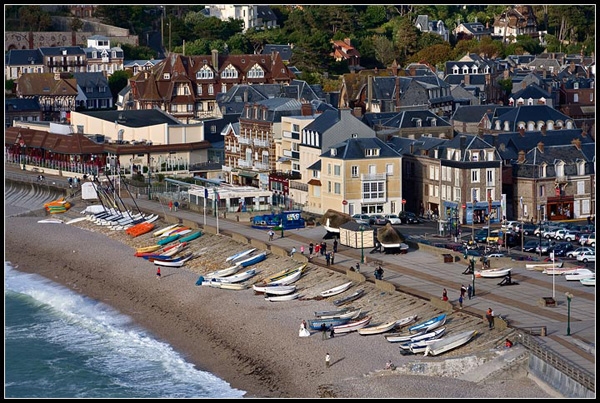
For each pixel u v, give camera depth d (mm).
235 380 168875
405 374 156125
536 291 184125
